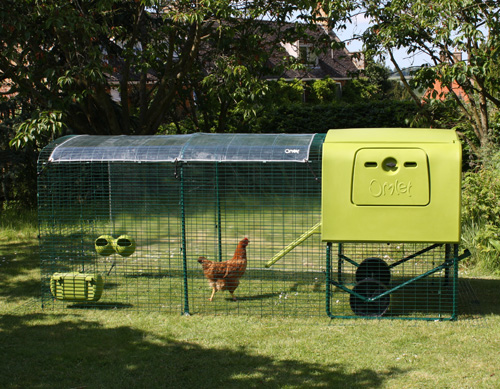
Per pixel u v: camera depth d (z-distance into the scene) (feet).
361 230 18.90
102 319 20.67
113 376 15.88
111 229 30.48
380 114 55.47
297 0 40.27
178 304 22.25
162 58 45.11
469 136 41.24
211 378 15.66
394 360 16.60
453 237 18.45
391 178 18.65
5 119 44.45
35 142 42.96
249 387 15.06
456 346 17.52
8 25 35.53
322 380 15.37
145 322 20.26
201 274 26.73
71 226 28.27
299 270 27.25
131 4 43.98
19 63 37.52
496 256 26.25
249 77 39.24
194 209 29.84
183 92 48.62
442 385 14.90
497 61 36.29
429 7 35.73
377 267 21.36
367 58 42.14
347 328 19.36
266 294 23.56
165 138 22.91
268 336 18.74
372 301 20.39
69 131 44.09
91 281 21.70
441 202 18.47
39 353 17.52
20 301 22.98
